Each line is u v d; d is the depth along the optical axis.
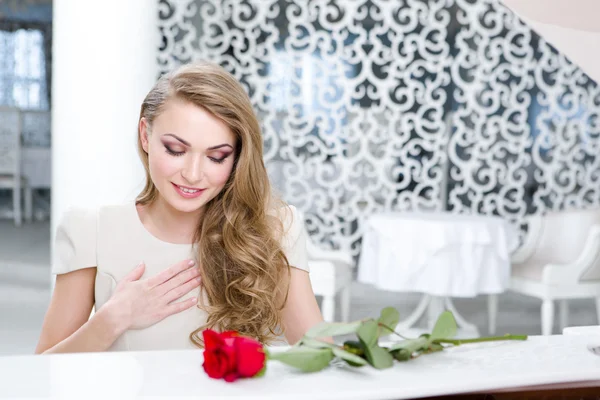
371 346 0.81
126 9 3.56
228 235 1.22
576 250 3.74
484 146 4.64
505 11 4.55
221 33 5.97
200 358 0.87
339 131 4.58
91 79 3.56
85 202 3.60
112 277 1.25
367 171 4.69
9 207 8.95
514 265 3.75
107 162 3.59
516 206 4.67
